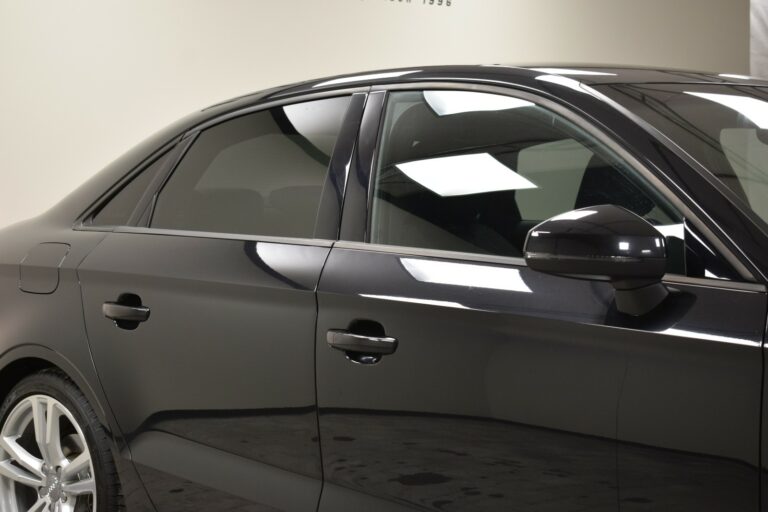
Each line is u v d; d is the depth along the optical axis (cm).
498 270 178
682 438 149
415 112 209
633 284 152
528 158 187
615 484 157
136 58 718
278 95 239
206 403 223
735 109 194
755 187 167
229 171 239
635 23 830
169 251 236
